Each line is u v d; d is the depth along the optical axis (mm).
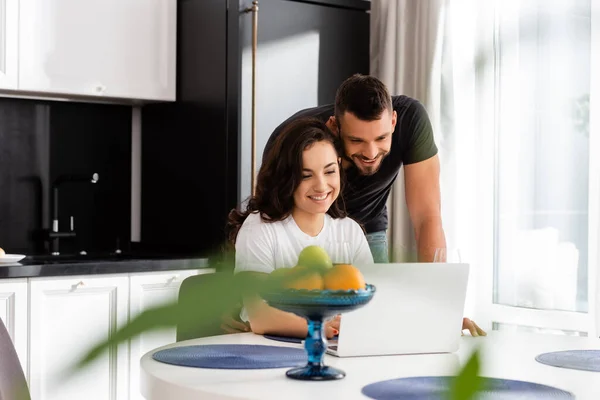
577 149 3250
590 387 1278
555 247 3326
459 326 1590
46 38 3301
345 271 1252
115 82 3469
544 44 3342
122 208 3857
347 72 3703
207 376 1336
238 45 3346
